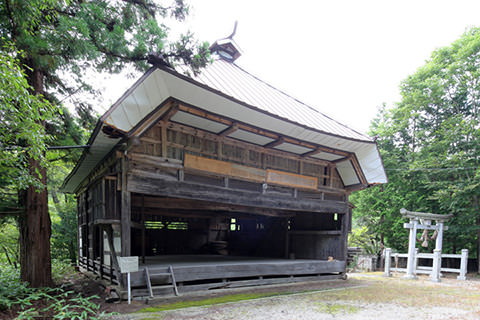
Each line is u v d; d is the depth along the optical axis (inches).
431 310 235.8
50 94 273.7
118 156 233.5
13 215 257.1
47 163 185.8
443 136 576.7
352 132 369.4
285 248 472.1
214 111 249.8
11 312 191.0
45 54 199.0
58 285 284.7
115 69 271.9
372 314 218.1
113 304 222.2
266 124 281.4
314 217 454.3
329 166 401.4
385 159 628.1
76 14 227.0
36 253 252.1
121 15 263.3
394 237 660.7
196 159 272.5
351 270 576.7
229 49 407.2
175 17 284.5
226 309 218.8
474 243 605.0
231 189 300.0
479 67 547.5
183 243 497.7
